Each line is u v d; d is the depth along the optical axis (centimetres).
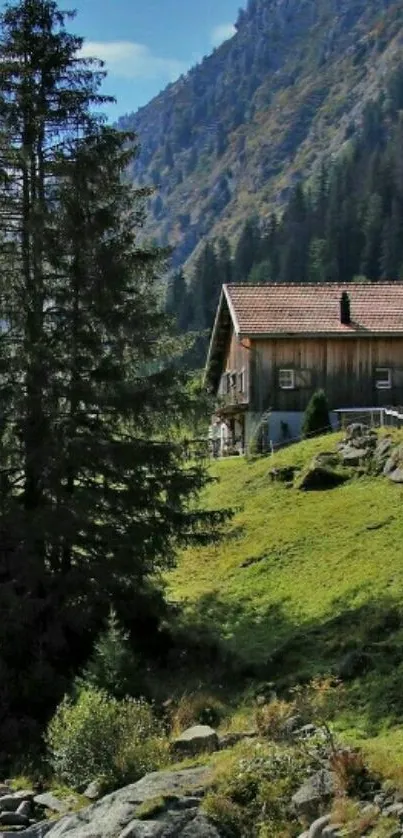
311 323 4269
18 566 1827
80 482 1977
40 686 1731
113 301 1906
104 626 1884
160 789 1102
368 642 1625
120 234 1952
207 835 980
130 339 1928
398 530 2212
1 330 1897
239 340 4284
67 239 1889
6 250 1923
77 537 1892
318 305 4431
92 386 1884
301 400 4228
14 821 1265
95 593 1883
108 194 1945
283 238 14688
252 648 1809
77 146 1928
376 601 1809
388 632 1650
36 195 1942
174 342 2020
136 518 1956
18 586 1834
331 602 1908
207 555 2530
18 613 1784
